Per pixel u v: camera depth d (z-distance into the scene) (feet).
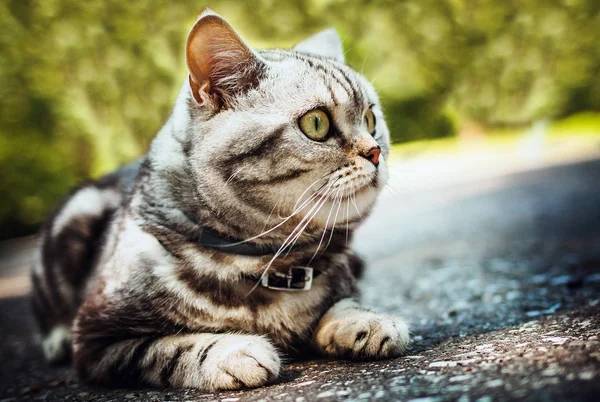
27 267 6.08
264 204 1.89
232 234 1.91
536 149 10.43
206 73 1.92
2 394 2.10
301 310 1.95
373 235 5.24
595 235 3.51
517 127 13.41
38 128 8.14
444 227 5.00
